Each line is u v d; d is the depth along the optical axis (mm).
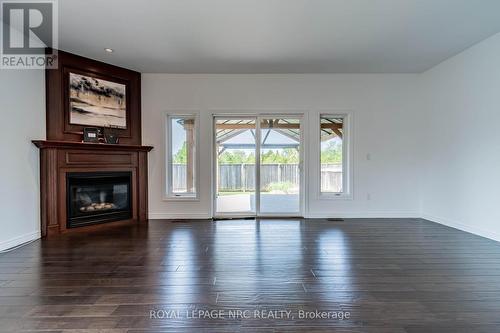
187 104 5152
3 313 1936
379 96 5199
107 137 4578
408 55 4328
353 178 5223
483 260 2932
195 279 2477
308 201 5230
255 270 2674
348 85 5195
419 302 2076
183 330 1748
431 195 4934
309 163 5219
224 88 5160
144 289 2289
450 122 4441
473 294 2197
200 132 5176
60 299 2125
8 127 3395
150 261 2926
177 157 5332
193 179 5309
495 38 3621
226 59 4457
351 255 3092
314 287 2318
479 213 3910
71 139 4242
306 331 1739
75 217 4262
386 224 4652
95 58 4395
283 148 5332
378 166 5223
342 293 2215
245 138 5332
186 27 3422
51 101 4020
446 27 3434
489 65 3717
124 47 3992
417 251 3230
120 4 2908
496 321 1839
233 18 3211
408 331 1734
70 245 3498
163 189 5160
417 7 2990
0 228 3293
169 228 4391
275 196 5355
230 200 5344
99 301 2098
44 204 3885
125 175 4871
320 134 5312
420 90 5168
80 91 4328
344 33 3594
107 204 4742
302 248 3342
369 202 5238
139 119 5086
